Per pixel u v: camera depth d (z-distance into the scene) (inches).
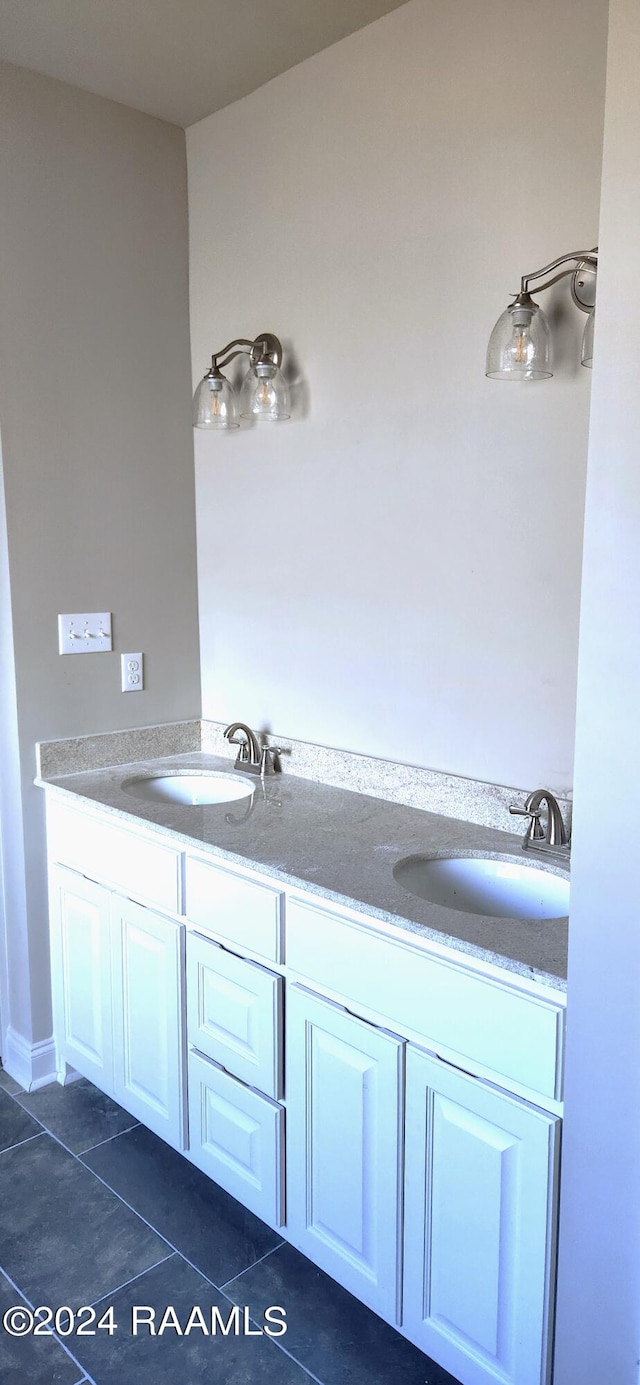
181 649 105.8
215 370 87.4
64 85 89.0
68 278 91.0
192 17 77.0
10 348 87.1
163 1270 71.3
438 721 79.7
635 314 40.7
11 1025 100.8
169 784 98.1
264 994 67.4
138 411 98.6
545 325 62.2
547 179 66.1
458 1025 54.2
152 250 98.0
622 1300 46.5
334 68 81.4
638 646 42.4
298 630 93.0
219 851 70.1
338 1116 63.0
